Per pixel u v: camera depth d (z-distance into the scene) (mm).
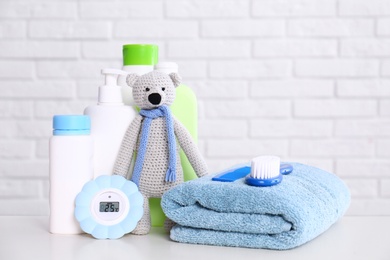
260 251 814
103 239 890
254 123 1880
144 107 942
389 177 1893
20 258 785
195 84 1877
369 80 1882
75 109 1890
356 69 1880
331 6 1873
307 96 1879
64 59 1884
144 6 1870
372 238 908
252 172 840
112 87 965
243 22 1873
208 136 1880
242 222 812
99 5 1874
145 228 916
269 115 1879
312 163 1888
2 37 1878
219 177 876
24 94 1886
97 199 896
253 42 1873
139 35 1874
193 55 1874
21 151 1893
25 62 1884
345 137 1887
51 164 925
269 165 833
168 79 938
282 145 1886
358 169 1891
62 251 821
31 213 1900
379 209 1896
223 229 832
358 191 1896
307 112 1882
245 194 810
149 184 930
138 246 846
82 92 1888
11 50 1880
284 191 820
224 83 1876
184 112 991
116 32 1874
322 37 1878
